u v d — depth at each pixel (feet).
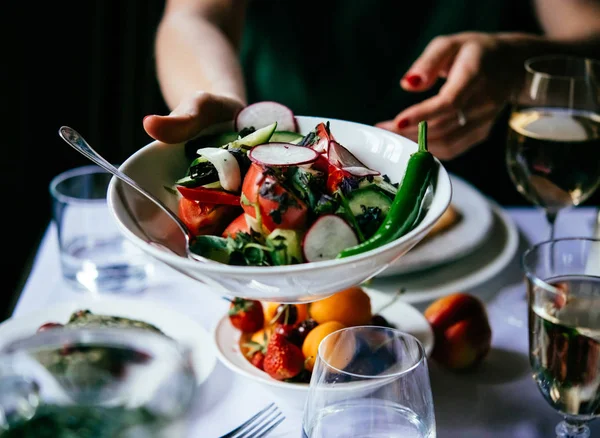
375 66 6.35
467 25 6.28
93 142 8.36
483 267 3.84
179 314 3.26
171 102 4.37
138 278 3.74
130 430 1.42
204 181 2.36
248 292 2.01
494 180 6.93
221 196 2.33
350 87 6.41
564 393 2.48
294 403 2.72
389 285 3.64
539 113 3.56
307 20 6.23
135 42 7.59
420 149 2.35
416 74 4.12
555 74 4.01
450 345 2.96
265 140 2.47
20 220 8.72
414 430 2.17
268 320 3.01
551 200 3.61
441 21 6.19
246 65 6.46
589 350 2.37
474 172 6.91
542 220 4.55
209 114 2.64
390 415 2.15
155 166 2.44
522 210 4.70
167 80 4.54
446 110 3.92
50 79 8.36
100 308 3.31
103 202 4.01
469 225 4.12
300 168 2.27
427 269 3.78
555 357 2.45
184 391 1.51
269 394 2.85
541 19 6.02
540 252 2.77
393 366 2.34
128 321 3.13
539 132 3.43
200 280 2.04
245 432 2.55
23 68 8.29
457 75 4.09
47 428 1.41
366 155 2.58
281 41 6.29
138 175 2.35
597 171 3.48
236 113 2.77
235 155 2.38
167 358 1.50
